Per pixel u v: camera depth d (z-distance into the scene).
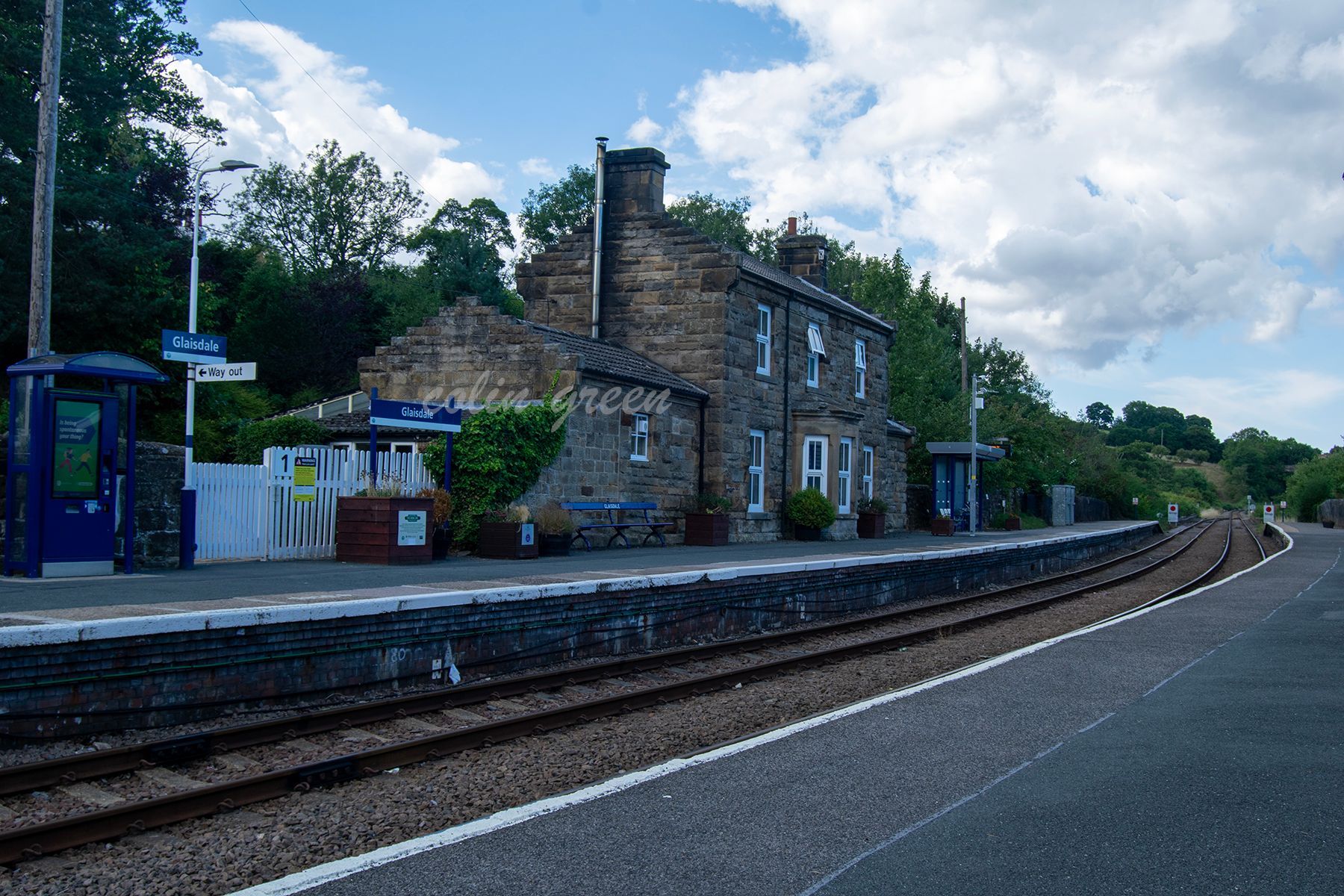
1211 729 8.41
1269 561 29.67
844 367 32.38
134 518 14.30
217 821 6.50
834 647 13.40
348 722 8.92
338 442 23.05
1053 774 7.08
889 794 6.58
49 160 16.56
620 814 6.18
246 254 42.28
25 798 6.84
